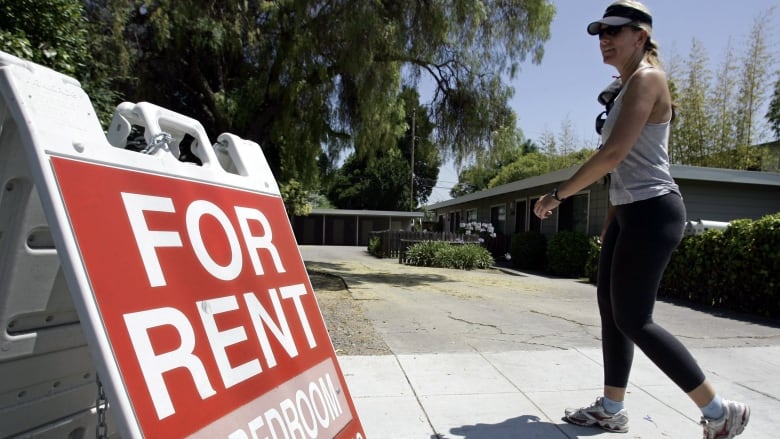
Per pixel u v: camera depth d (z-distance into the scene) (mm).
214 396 1093
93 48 7359
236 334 1252
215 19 8719
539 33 10133
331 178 11984
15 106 921
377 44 8859
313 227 32812
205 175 1408
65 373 1230
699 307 6832
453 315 5668
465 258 13508
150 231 1108
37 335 1110
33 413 1178
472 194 20906
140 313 989
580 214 13312
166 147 1283
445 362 3668
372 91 9289
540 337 4586
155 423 923
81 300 876
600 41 2322
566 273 11867
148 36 9055
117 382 880
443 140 11406
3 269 1024
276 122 9758
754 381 3367
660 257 2141
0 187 1005
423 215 32406
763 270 6020
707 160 16562
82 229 937
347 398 1725
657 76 2154
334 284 8516
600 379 3334
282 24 9000
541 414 2727
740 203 10664
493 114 10797
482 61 10484
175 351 1039
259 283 1451
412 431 2482
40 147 918
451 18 9320
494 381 3266
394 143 11141
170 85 9883
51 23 3625
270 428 1236
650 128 2199
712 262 6949
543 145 30422
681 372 2076
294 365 1459
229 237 1396
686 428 2559
